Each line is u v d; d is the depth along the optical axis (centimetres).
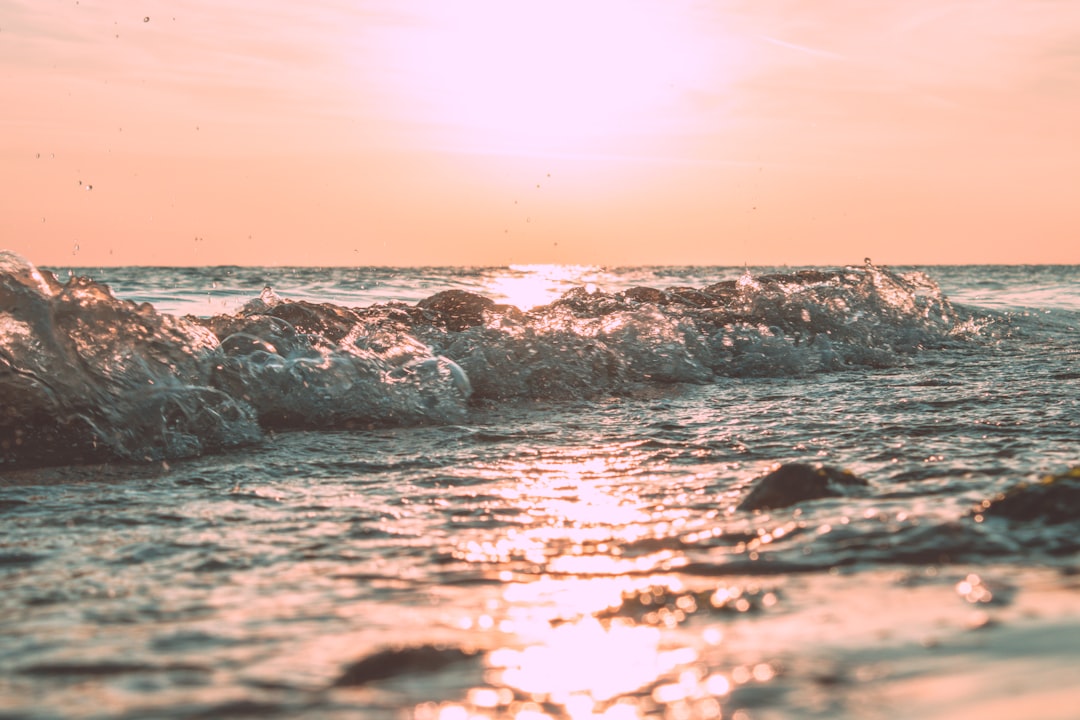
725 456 437
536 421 565
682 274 4634
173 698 167
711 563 253
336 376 575
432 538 299
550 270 6388
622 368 728
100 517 335
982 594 197
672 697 154
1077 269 8125
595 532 302
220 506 352
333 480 401
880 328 1003
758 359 816
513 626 206
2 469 424
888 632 176
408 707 156
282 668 182
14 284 488
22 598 240
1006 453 412
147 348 514
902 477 361
